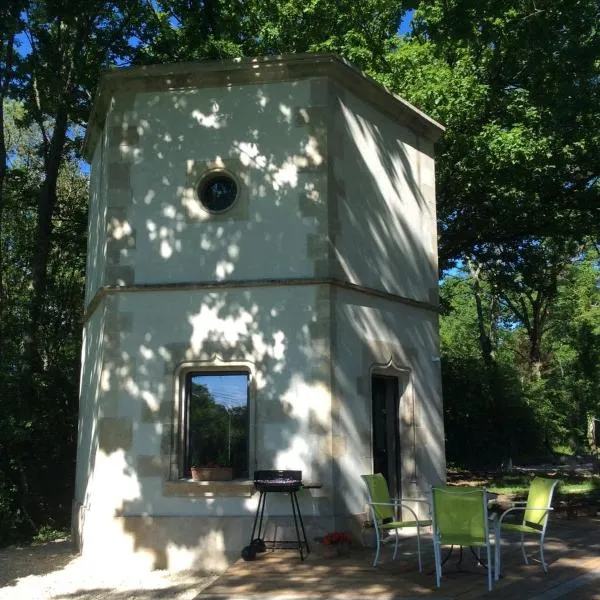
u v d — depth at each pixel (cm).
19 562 913
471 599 573
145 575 806
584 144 1440
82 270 1680
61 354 1477
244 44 1644
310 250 903
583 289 3048
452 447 2409
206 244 927
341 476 852
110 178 954
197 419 898
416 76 1459
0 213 1370
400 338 1009
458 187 1574
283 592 610
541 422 2780
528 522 724
